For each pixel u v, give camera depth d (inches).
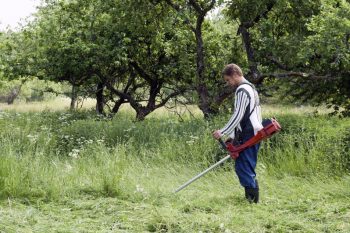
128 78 722.8
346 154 331.9
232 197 262.8
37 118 562.9
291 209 239.1
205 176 318.7
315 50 446.6
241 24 518.0
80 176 288.8
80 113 705.0
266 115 486.6
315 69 509.0
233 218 217.6
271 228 208.8
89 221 212.7
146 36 619.5
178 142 380.5
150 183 285.6
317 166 324.8
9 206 233.3
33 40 659.4
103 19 613.9
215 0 509.4
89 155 355.9
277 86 553.0
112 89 659.4
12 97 1439.5
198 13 517.3
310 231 204.4
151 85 660.7
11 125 454.3
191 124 440.1
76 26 622.2
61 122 542.0
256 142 252.5
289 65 519.2
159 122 479.5
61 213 225.5
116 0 556.7
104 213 225.6
